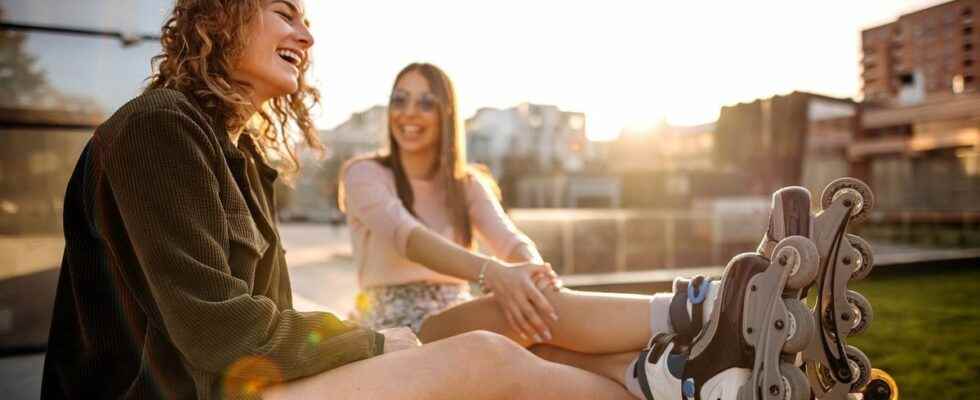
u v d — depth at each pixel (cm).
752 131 1631
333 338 98
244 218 100
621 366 131
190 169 92
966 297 508
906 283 616
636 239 1027
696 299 115
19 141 246
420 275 180
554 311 138
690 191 1656
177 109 94
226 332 88
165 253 87
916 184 1634
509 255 192
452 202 198
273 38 116
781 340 99
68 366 98
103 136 92
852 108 1709
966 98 1514
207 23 109
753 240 1144
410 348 105
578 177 2200
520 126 2598
